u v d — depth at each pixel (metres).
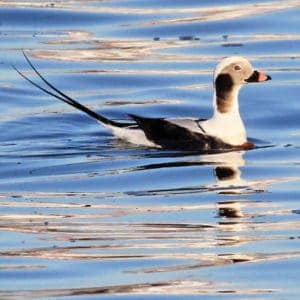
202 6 25.20
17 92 20.48
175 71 21.62
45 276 12.48
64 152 17.30
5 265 12.77
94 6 25.09
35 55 22.41
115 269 12.65
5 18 24.34
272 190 15.41
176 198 15.14
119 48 22.88
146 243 13.41
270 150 17.41
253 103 19.91
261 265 12.70
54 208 14.72
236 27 23.98
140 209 14.67
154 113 19.72
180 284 12.21
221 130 17.53
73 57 22.34
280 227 13.94
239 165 16.67
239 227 13.97
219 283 12.27
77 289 12.12
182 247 13.29
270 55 22.50
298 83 20.75
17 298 11.88
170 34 23.69
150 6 25.25
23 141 17.97
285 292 12.01
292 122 19.16
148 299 11.84
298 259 12.88
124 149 17.38
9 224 14.09
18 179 16.03
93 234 13.70
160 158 16.92
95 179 15.95
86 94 20.70
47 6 24.88
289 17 24.36
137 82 21.16
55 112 19.39
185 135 17.44
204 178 16.05
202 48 22.84
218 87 17.59
